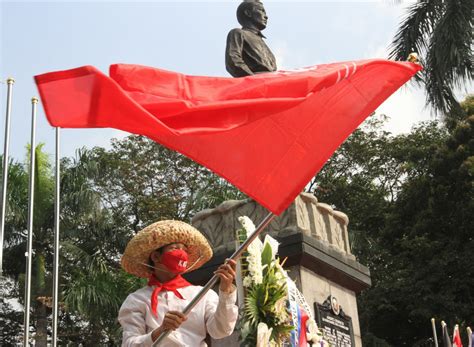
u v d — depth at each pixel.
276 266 5.82
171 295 4.15
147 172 26.11
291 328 5.59
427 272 22.98
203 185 25.77
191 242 4.36
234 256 3.91
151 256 4.31
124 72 3.61
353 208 27.23
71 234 20.61
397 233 25.38
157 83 3.66
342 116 4.39
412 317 23.34
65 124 2.96
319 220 8.63
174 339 3.98
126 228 25.69
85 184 20.88
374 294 23.48
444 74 14.44
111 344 21.81
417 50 15.02
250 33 9.91
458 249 23.52
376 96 4.51
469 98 24.77
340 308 8.30
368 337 22.25
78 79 2.96
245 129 4.14
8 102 5.44
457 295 22.95
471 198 23.23
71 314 21.89
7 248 20.06
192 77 3.76
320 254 8.14
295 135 4.24
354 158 27.81
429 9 15.01
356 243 23.97
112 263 22.22
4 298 23.98
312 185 28.00
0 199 5.40
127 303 4.14
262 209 8.40
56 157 5.50
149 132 3.23
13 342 24.33
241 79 3.85
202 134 3.55
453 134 24.23
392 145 27.64
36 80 2.93
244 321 5.53
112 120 3.10
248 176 4.10
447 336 9.16
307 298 7.80
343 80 4.44
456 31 14.20
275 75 3.96
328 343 7.07
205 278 8.21
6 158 5.46
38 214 19.23
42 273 19.56
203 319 4.10
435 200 24.08
